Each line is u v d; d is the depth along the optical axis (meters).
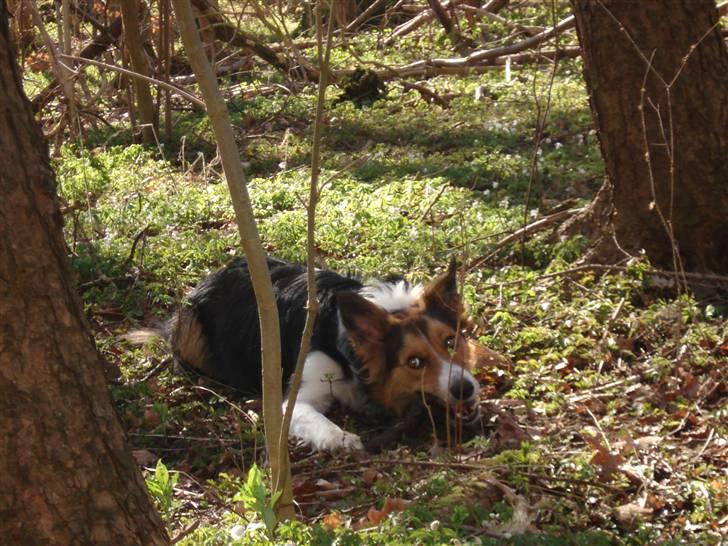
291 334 7.12
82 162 11.66
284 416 4.59
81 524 3.33
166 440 6.54
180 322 7.80
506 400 6.68
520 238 8.98
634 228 8.36
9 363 3.21
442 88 15.67
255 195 10.73
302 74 15.57
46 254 3.27
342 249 9.19
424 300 6.70
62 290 3.32
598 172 10.84
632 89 7.93
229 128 4.23
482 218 9.58
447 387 6.24
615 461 5.68
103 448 3.40
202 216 10.37
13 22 11.06
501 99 14.71
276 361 4.50
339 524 4.96
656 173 8.08
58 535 3.30
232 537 4.46
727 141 7.91
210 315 7.71
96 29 15.20
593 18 7.90
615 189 8.36
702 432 6.15
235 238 9.54
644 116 7.95
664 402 6.58
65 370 3.31
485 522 4.85
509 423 6.33
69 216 10.23
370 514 5.00
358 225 9.55
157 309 8.47
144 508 3.53
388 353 6.53
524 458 5.60
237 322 7.49
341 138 13.56
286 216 9.84
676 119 7.89
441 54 17.86
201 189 11.21
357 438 6.37
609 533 4.97
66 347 3.32
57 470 3.29
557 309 7.81
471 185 11.03
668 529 5.14
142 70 13.64
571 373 7.04
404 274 8.44
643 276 8.11
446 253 8.86
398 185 10.76
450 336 6.52
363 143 13.35
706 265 8.21
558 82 15.27
